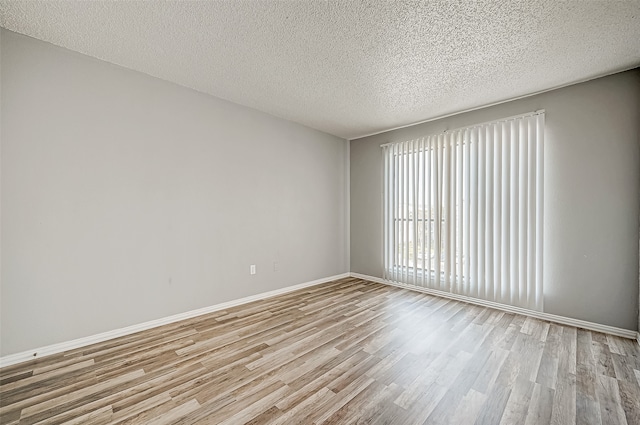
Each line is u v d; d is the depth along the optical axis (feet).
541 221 10.09
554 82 9.46
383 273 15.31
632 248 8.66
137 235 9.07
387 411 5.42
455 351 7.75
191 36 7.17
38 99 7.42
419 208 13.70
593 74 8.94
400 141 14.57
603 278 9.09
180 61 8.43
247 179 12.04
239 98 11.12
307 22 6.58
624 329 8.71
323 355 7.53
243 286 11.87
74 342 7.91
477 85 9.70
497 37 7.07
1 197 6.97
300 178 14.25
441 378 6.50
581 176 9.45
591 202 9.28
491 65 8.41
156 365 7.03
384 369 6.86
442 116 12.79
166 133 9.70
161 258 9.57
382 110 12.14
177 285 9.95
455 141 12.38
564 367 6.96
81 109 8.05
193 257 10.36
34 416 5.28
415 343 8.23
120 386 6.19
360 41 7.30
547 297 10.05
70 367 6.93
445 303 11.85
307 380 6.41
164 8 6.13
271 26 6.73
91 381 6.36
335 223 16.21
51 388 6.12
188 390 6.06
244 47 7.64
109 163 8.54
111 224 8.57
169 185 9.77
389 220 15.05
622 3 5.84
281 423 5.10
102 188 8.41
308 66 8.60
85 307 8.12
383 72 8.91
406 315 10.46
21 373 6.66
